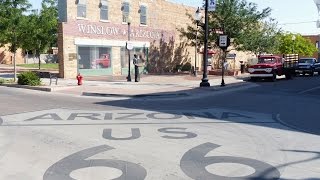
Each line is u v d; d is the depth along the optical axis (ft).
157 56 123.24
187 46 136.77
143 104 52.80
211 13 119.03
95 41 100.68
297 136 32.17
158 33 123.03
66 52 93.71
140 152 26.20
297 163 24.11
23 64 186.80
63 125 35.55
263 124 37.93
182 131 33.45
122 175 21.42
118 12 107.76
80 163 23.57
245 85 87.15
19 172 21.83
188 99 60.39
